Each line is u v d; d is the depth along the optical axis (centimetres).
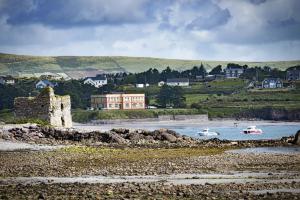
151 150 9806
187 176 6306
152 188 5203
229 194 4859
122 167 7175
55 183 5725
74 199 4653
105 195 4850
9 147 10306
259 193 4984
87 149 9975
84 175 6431
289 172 6588
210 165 7325
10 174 6512
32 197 4756
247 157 8325
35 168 7088
